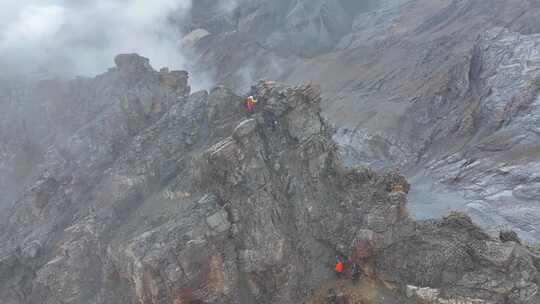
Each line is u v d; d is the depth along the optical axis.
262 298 23.08
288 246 23.80
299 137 25.77
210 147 27.94
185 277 22.12
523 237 40.50
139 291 22.48
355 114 83.44
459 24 96.56
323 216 24.81
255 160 24.59
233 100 31.36
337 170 26.30
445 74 80.19
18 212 32.31
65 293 25.42
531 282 20.06
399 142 71.50
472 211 46.69
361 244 22.94
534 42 67.44
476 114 65.81
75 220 29.16
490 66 69.06
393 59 98.19
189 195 26.25
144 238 23.31
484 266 21.12
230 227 23.53
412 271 22.11
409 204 51.06
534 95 59.91
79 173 33.34
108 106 39.66
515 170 50.41
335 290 22.73
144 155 31.25
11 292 26.42
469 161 57.12
